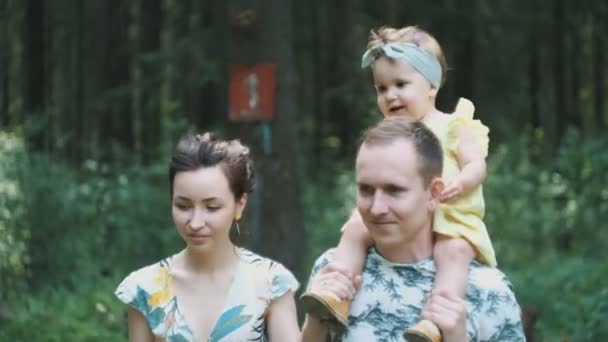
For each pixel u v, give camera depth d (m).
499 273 3.76
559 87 20.34
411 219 3.61
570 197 14.38
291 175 9.54
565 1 19.48
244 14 9.35
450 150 4.00
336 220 14.88
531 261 13.93
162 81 17.16
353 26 19.36
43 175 11.92
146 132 18.88
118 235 12.64
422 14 17.97
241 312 4.19
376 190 3.61
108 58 18.88
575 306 9.37
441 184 3.67
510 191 15.20
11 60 19.88
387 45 4.12
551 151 18.42
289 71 9.52
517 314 3.73
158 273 4.27
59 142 15.41
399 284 3.71
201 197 4.08
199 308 4.21
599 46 20.97
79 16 18.91
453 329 3.54
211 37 15.38
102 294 10.21
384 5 18.59
